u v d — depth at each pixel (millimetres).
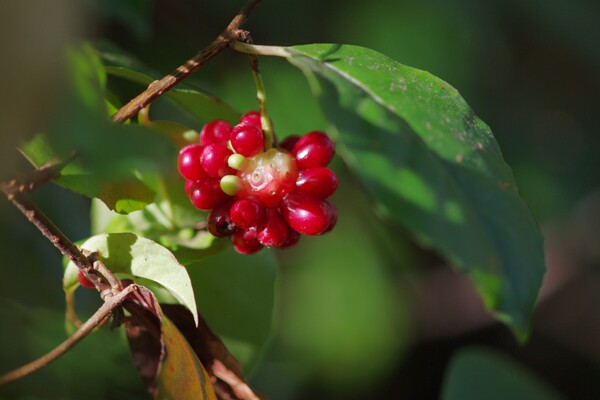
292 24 452
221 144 298
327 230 303
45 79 239
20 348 337
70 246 285
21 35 236
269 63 448
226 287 324
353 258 509
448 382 374
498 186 302
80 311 370
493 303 302
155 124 310
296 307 514
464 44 495
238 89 442
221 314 324
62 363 340
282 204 299
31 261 354
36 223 281
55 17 241
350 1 467
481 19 501
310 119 450
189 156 298
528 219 303
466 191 302
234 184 295
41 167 276
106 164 250
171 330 285
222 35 293
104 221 317
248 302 326
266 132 300
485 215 302
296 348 517
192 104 321
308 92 450
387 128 300
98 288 288
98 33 367
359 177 298
